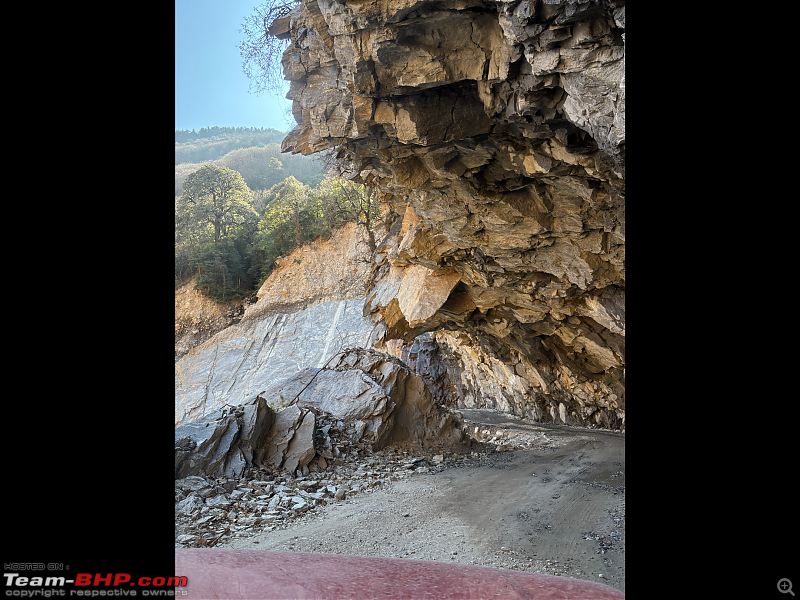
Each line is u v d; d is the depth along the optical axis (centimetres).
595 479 1378
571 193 1266
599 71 736
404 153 1201
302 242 4900
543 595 133
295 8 1109
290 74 1170
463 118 1056
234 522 970
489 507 1108
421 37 870
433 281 1950
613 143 773
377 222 4303
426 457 1623
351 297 4541
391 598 123
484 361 3278
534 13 707
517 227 1400
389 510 1082
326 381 1794
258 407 1347
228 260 4959
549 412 2919
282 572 136
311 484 1234
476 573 147
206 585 124
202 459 1183
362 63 916
